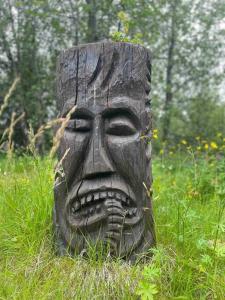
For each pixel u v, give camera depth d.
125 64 2.78
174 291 2.51
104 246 2.71
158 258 2.57
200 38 12.73
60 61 2.90
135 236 2.78
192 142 13.14
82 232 2.75
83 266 2.62
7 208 3.21
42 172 3.53
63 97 2.86
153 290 2.24
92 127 2.77
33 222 3.05
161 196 3.99
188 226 3.16
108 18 10.22
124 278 2.53
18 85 10.45
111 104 2.73
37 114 10.34
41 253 2.81
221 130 13.55
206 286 2.46
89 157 2.72
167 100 12.71
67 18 10.69
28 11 9.59
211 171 5.30
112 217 2.68
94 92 2.76
